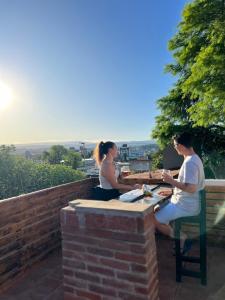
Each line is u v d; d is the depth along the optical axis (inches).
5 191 210.1
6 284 121.3
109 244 87.5
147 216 84.1
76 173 266.5
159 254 144.6
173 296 107.0
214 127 477.4
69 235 95.8
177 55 490.3
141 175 183.3
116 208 86.3
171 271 126.4
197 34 426.0
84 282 93.7
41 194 148.0
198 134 477.7
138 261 82.6
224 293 107.5
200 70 353.7
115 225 85.8
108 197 145.1
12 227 127.5
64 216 96.3
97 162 152.4
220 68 336.2
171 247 153.0
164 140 527.8
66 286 97.8
